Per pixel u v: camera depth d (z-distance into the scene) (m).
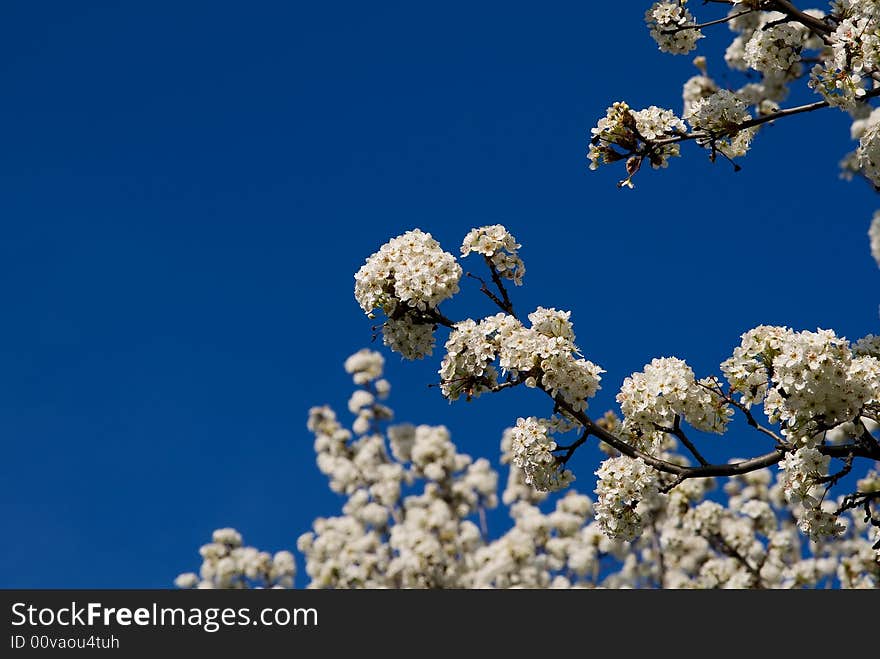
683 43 8.93
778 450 7.05
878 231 12.50
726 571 17.23
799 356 6.52
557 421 7.48
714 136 8.38
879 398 6.55
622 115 8.37
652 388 7.24
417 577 21.27
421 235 7.74
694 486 17.22
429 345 7.63
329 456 24.98
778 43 9.07
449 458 24.08
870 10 7.54
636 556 20.98
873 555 16.36
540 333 7.31
